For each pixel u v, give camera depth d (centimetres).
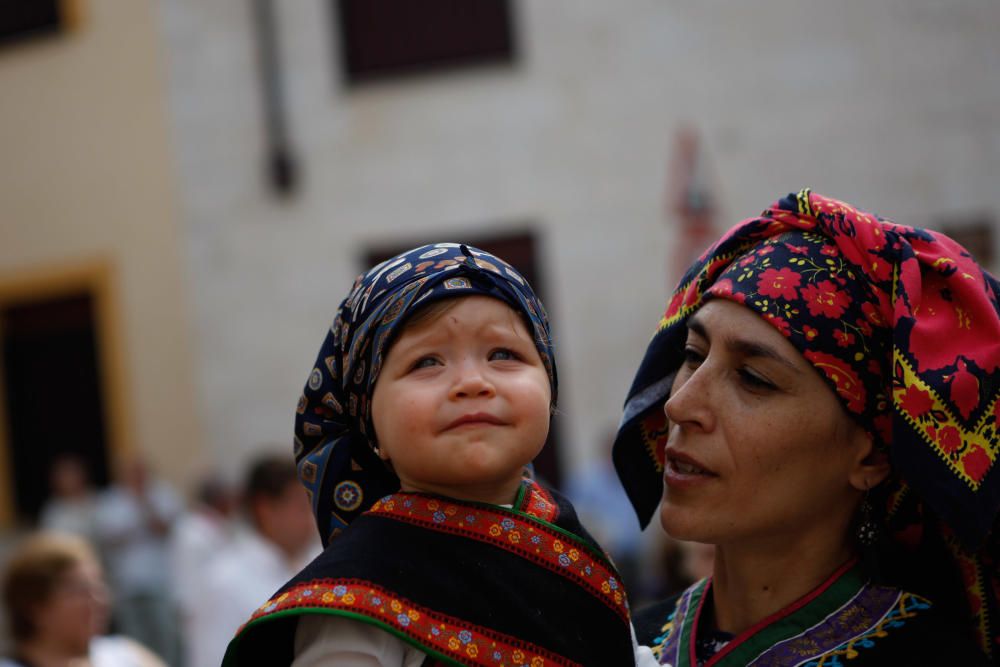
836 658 159
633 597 553
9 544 916
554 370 174
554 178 825
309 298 850
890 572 173
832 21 799
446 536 157
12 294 917
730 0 808
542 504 168
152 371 877
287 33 852
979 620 167
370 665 148
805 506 162
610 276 817
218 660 407
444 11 841
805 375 159
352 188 847
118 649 381
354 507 169
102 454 909
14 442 925
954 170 788
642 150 816
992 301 163
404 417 155
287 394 852
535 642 155
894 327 156
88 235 894
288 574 420
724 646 168
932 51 792
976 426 155
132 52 878
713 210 655
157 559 750
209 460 860
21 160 910
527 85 829
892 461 158
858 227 162
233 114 858
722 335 163
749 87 806
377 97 845
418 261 164
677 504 166
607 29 820
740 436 160
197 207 864
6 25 912
